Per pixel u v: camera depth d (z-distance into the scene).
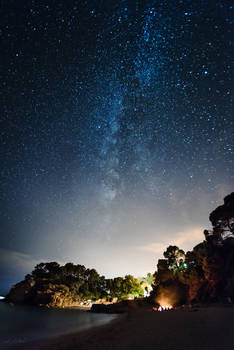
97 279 79.75
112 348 10.73
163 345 9.74
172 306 36.50
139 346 10.16
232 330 10.24
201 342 9.25
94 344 12.34
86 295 73.25
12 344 16.38
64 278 75.81
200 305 26.06
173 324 14.27
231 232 30.17
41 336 19.61
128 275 71.25
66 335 18.94
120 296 69.94
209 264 29.36
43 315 41.06
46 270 81.44
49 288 70.44
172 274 40.56
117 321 25.88
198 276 33.41
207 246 31.69
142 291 70.06
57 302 67.19
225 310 16.84
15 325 27.42
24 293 73.38
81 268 79.56
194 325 12.84
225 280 27.91
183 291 37.50
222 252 29.58
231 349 7.94
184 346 9.05
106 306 48.94
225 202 31.34
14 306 61.22
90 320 32.12
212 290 28.97
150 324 16.30
